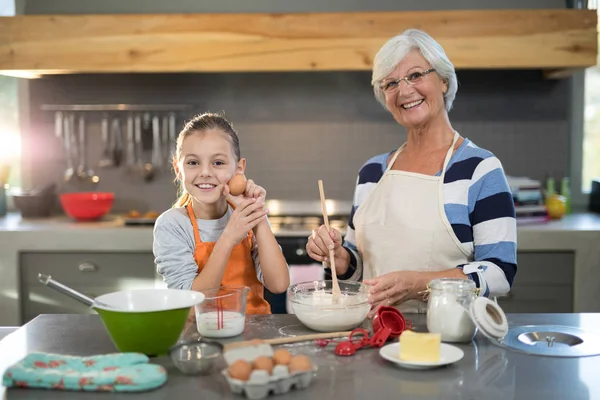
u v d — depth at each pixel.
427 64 1.82
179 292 1.34
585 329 1.43
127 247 3.20
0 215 3.78
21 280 3.24
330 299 1.46
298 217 3.57
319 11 3.71
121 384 1.08
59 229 3.21
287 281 1.69
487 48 3.21
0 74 3.70
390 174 1.92
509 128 3.76
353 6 3.71
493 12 3.20
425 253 1.81
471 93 3.76
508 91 3.75
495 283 1.63
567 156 3.78
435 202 1.80
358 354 1.27
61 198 3.49
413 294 1.60
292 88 3.78
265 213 1.61
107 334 1.42
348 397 1.05
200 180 1.66
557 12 3.20
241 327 1.39
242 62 3.27
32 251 3.22
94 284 3.23
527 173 3.78
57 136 3.84
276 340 1.31
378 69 1.86
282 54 3.26
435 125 1.89
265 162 3.81
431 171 1.86
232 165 1.70
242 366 1.06
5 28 3.31
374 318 1.39
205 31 3.27
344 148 3.79
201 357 1.15
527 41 3.21
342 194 3.81
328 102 3.78
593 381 1.12
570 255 3.11
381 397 1.05
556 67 3.28
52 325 1.49
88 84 3.81
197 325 1.38
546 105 3.75
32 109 3.83
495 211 1.73
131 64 3.30
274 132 3.80
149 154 3.83
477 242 1.75
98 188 3.86
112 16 3.29
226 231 1.60
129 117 3.81
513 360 1.23
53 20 3.30
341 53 3.24
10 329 1.62
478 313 1.30
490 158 1.79
